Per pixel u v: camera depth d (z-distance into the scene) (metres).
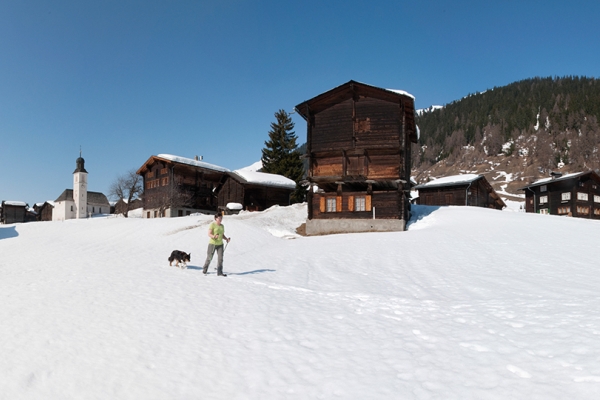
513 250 18.27
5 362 5.86
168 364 5.82
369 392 4.88
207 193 64.62
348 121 31.97
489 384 4.96
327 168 32.59
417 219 34.22
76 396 4.97
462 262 15.56
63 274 13.18
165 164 61.81
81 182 97.69
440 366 5.55
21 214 104.50
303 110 33.03
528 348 6.00
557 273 12.83
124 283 11.50
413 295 10.15
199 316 8.13
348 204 32.25
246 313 8.42
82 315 8.09
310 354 6.12
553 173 68.38
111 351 6.27
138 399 4.90
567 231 25.08
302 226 34.44
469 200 61.59
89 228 31.34
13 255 20.33
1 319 7.82
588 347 5.82
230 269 15.24
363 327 7.42
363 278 12.84
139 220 34.16
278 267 15.63
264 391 5.02
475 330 7.00
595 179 65.25
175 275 13.28
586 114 190.75
